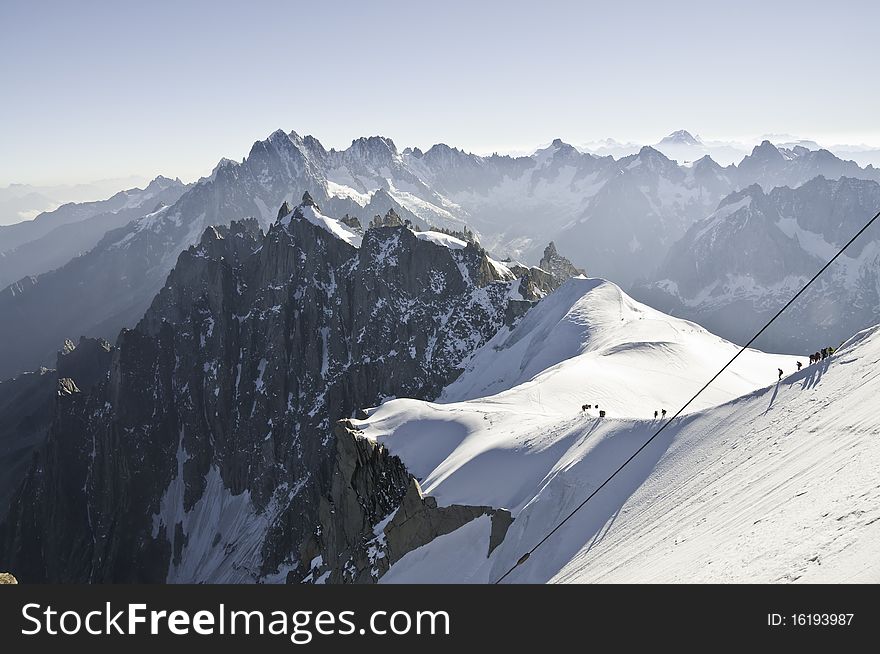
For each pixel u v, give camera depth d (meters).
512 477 77.88
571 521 62.06
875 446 34.00
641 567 41.31
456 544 74.75
